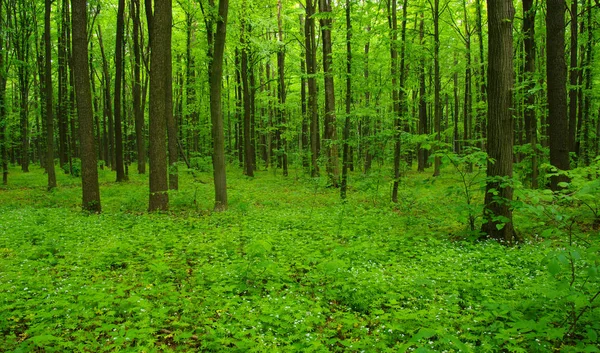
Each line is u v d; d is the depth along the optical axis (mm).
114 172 27672
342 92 27438
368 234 8836
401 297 4887
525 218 8773
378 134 12922
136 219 10516
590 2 14727
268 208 12484
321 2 17594
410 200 12430
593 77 17203
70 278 5645
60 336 4066
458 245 7652
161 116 11805
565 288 3941
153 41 11523
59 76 24781
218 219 10578
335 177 18016
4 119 20594
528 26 12977
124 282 5625
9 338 4016
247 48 22516
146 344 4047
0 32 22078
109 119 30031
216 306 4852
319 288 5453
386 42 13102
